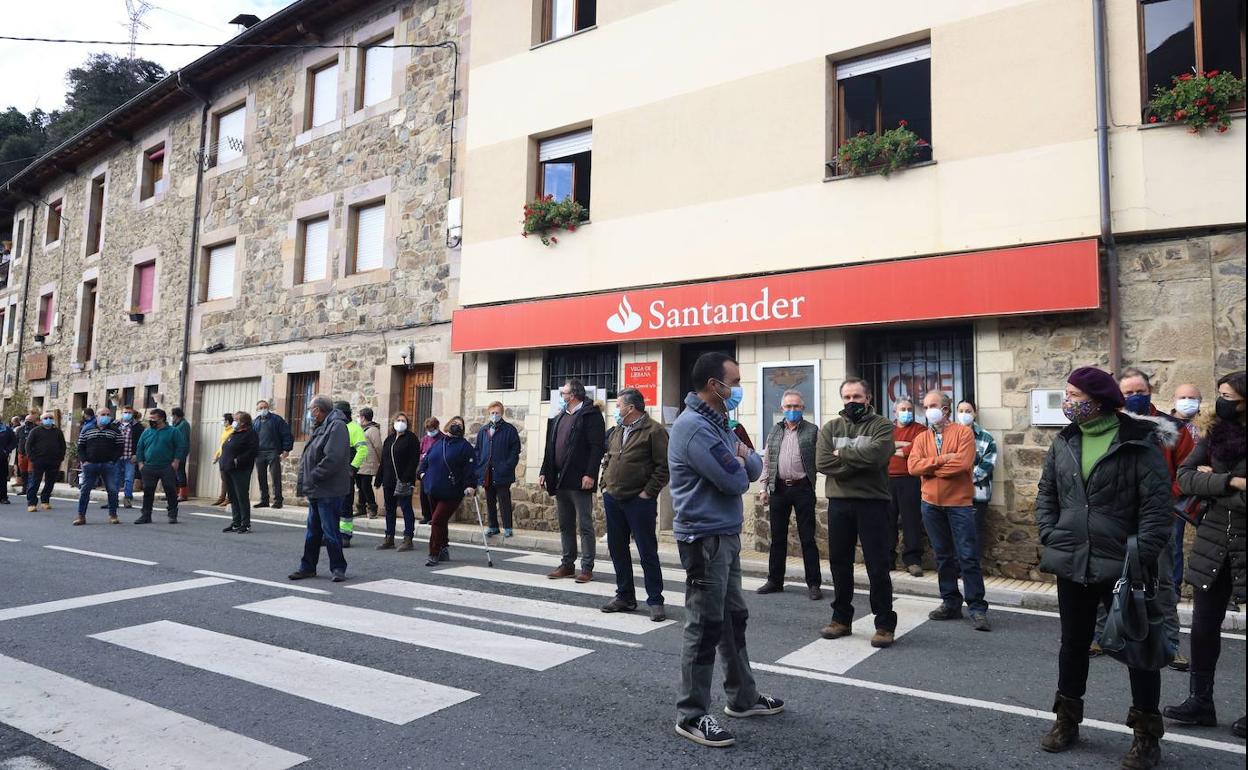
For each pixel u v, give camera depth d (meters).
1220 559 3.87
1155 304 7.41
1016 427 7.92
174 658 4.76
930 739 3.62
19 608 6.00
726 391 3.87
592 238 11.28
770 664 4.80
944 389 8.76
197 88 17.47
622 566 6.21
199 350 16.88
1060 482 3.59
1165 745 3.60
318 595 6.58
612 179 11.19
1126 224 7.52
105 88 37.16
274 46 14.64
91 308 21.09
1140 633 3.23
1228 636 5.64
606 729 3.70
